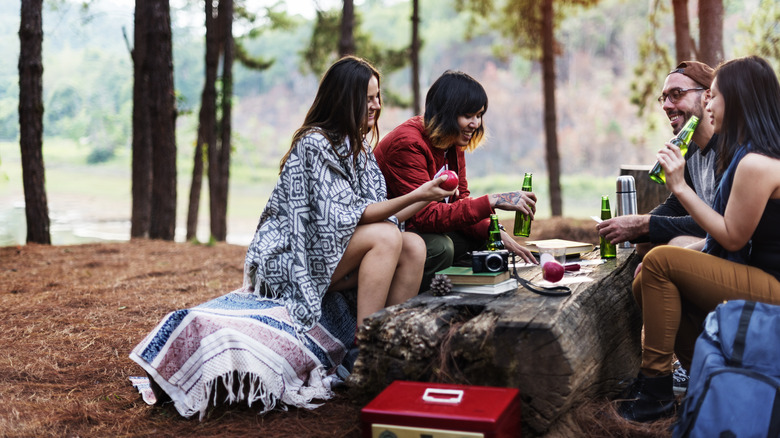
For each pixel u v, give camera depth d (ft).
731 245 8.39
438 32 202.69
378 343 8.54
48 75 220.02
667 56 37.55
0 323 14.74
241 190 173.47
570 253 11.73
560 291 9.14
